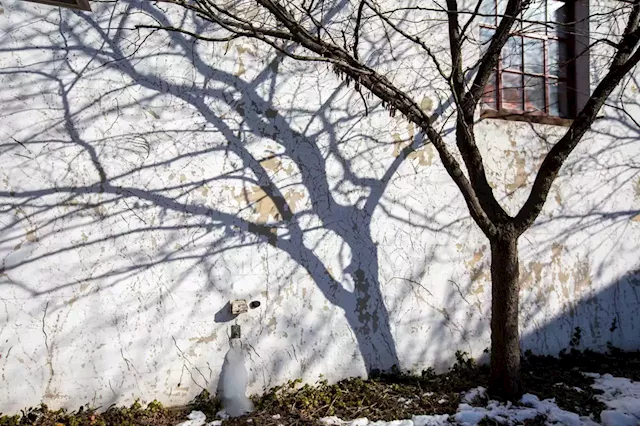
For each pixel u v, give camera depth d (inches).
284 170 212.8
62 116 187.2
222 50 206.8
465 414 183.9
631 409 192.4
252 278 205.8
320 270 215.2
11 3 183.6
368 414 189.3
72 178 187.3
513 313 196.2
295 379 208.2
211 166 203.3
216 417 186.5
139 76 196.2
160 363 192.5
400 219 228.8
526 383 218.2
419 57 235.1
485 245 242.7
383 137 228.5
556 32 277.9
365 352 219.5
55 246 184.2
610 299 268.2
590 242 266.1
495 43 194.2
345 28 223.5
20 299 179.8
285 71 215.2
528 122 257.8
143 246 193.6
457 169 188.4
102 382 186.1
